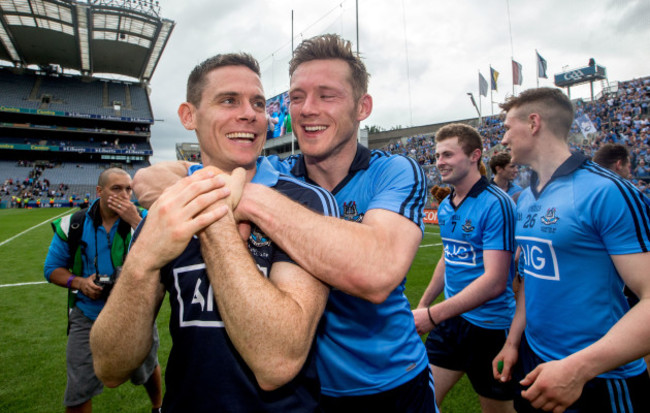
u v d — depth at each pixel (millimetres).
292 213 1072
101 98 43969
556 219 1559
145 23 30562
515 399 1865
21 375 3426
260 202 1093
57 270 2531
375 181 1435
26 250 10367
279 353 890
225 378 1025
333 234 1035
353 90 1420
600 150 3377
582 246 1490
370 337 1438
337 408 1473
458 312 2023
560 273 1556
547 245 1598
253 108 1286
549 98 1671
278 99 31000
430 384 1659
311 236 1033
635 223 1332
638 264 1309
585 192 1483
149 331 1018
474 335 2371
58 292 6242
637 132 17766
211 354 1037
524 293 1872
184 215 926
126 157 44219
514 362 1834
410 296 5617
